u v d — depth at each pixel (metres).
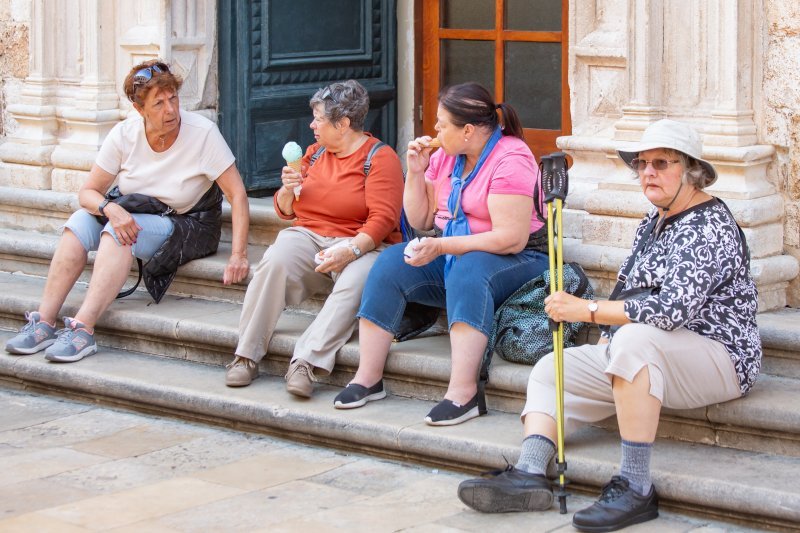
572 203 6.62
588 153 6.67
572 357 5.32
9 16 8.67
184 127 7.27
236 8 8.12
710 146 6.05
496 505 5.09
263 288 6.46
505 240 5.82
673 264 5.01
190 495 5.39
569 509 5.16
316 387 6.44
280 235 6.58
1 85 8.80
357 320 6.41
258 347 6.51
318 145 6.84
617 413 5.03
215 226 7.54
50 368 6.89
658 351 4.97
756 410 5.24
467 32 8.41
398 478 5.60
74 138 8.44
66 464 5.83
